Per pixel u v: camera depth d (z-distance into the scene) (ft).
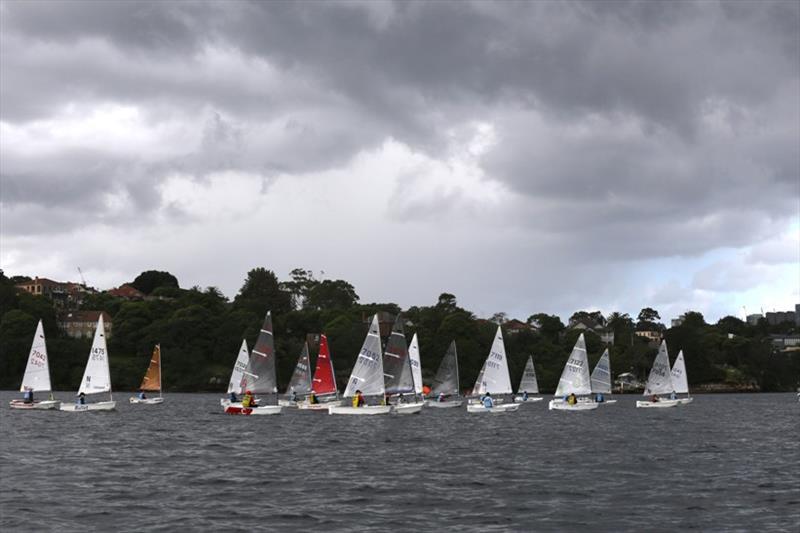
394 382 320.70
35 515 113.91
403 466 168.35
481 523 111.65
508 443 219.61
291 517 114.52
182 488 137.80
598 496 132.77
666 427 287.48
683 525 111.24
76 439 220.23
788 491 138.21
